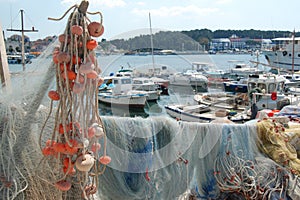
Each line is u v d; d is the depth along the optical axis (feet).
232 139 10.00
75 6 6.23
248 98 47.32
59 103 6.32
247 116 39.88
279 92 53.98
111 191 9.05
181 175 9.59
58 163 6.59
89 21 6.38
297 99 48.44
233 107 43.21
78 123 6.31
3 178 6.84
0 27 8.07
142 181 9.26
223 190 9.64
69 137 6.27
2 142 7.00
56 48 6.43
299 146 10.68
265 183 9.49
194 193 9.61
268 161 9.77
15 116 7.26
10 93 7.43
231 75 79.00
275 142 10.19
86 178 6.89
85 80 6.08
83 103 6.25
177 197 9.50
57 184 6.64
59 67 6.12
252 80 52.85
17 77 7.80
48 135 7.57
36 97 7.07
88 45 6.10
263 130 10.32
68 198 7.38
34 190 7.20
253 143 10.20
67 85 6.06
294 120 15.64
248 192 9.46
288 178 9.53
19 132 7.11
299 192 9.32
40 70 7.41
